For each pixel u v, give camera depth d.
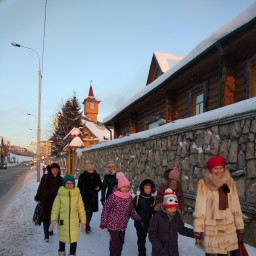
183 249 5.32
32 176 35.44
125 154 12.92
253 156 4.96
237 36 7.82
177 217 3.90
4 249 5.94
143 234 5.14
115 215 4.85
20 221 8.66
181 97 13.22
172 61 18.00
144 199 5.22
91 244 6.10
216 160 3.64
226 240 3.54
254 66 8.73
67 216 5.11
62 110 53.09
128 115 20.09
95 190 7.24
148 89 14.41
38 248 5.96
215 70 10.53
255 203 4.79
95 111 66.81
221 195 3.60
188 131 7.27
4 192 17.70
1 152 107.12
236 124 5.48
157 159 9.16
